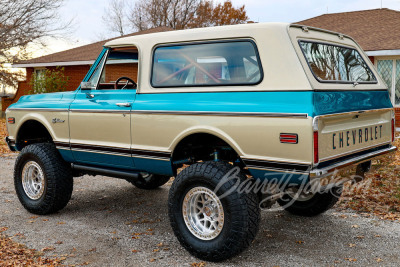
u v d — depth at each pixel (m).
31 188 5.51
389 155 4.55
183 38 4.25
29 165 5.41
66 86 19.44
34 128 5.89
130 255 4.10
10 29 21.98
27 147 5.41
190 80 4.18
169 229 4.88
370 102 4.24
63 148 5.12
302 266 3.80
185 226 4.05
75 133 5.00
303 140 3.37
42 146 5.33
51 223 5.07
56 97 5.35
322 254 4.07
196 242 3.95
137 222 5.13
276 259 3.96
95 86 4.98
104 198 6.26
